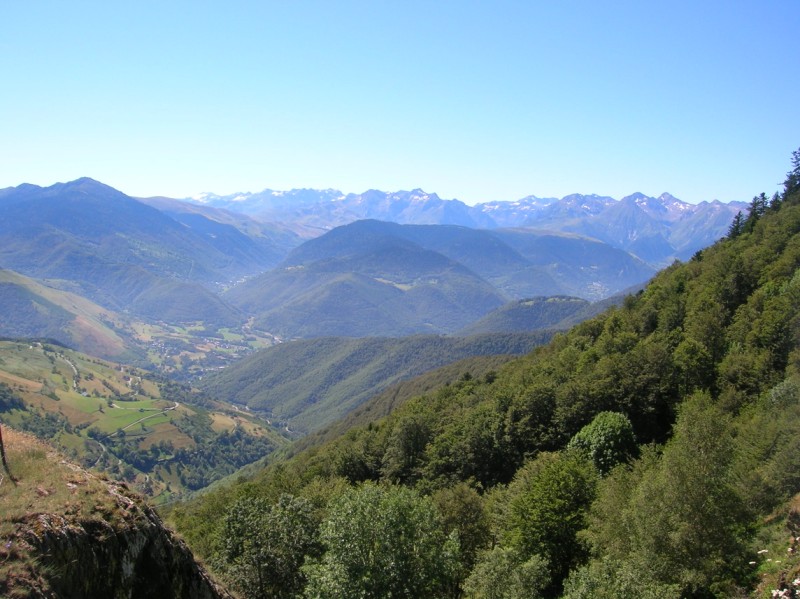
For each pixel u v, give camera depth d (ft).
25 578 44.52
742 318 244.42
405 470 278.67
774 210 431.84
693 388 213.87
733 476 96.58
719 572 85.15
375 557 91.66
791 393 142.61
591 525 118.62
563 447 229.66
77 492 58.85
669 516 91.35
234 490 230.89
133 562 58.54
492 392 339.77
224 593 76.13
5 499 52.75
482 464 247.09
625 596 69.77
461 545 141.38
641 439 218.18
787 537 85.30
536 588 94.02
